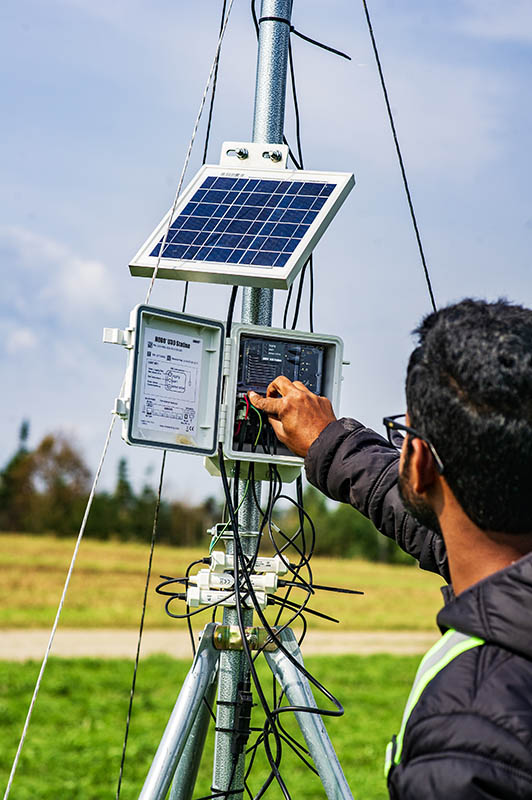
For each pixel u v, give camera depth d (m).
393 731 13.68
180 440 2.35
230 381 2.42
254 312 2.56
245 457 2.40
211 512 63.62
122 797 9.73
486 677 1.20
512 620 1.22
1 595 36.69
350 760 11.62
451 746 1.15
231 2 2.62
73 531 61.31
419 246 2.87
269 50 2.62
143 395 2.30
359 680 19.00
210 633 2.29
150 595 39.06
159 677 18.70
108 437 2.28
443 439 1.31
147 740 12.38
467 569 1.37
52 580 41.41
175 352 2.37
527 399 1.26
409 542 2.28
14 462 62.97
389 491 2.28
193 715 2.16
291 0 2.65
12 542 53.62
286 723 12.75
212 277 2.38
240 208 2.52
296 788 9.84
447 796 1.12
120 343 2.32
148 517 62.84
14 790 9.69
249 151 2.63
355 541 62.25
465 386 1.29
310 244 2.39
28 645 26.14
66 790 9.82
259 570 2.39
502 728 1.14
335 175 2.54
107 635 29.31
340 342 2.54
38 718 13.80
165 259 2.43
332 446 2.32
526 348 1.28
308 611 2.40
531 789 1.10
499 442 1.26
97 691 16.58
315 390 2.54
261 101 2.62
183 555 55.41
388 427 1.44
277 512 29.62
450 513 1.37
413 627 35.84
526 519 1.30
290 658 2.27
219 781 2.30
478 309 1.36
